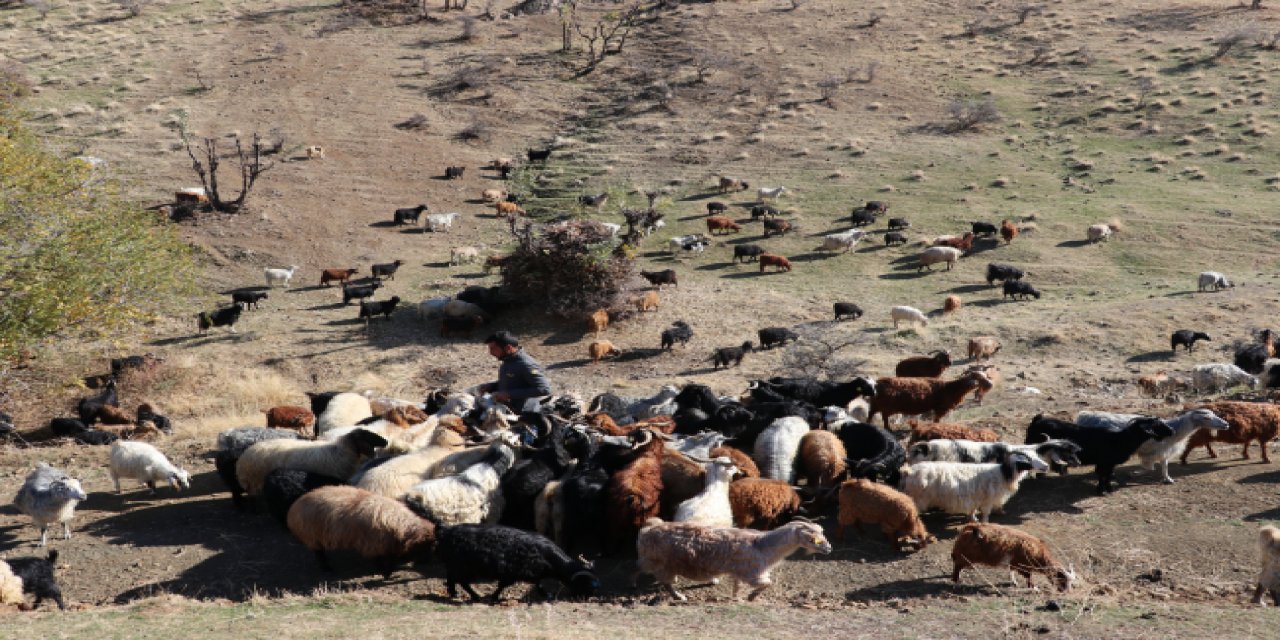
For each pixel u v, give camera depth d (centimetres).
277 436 1423
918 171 4906
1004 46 6938
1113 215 4238
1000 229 4134
